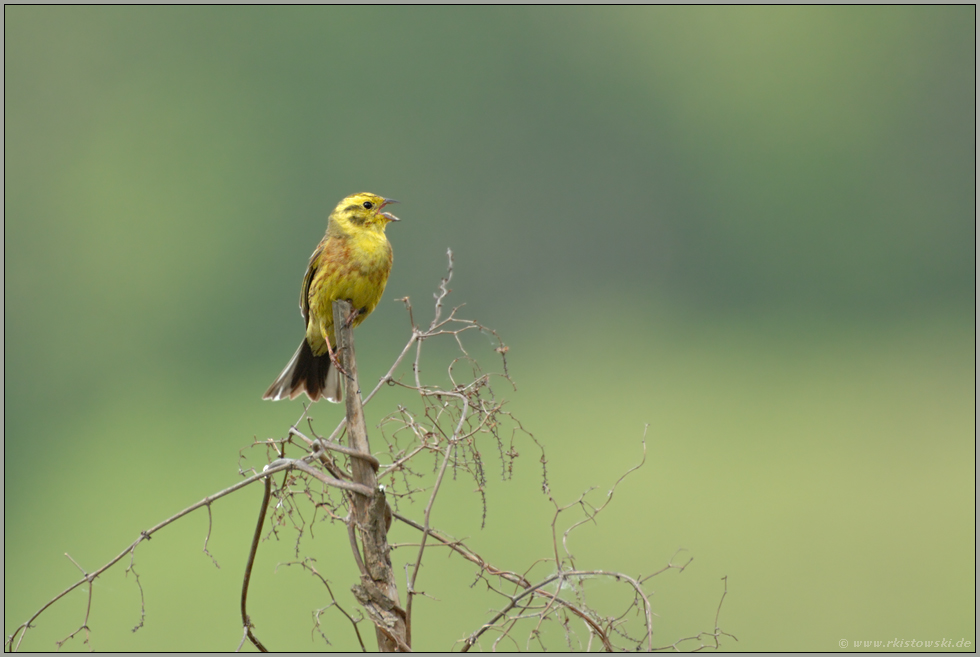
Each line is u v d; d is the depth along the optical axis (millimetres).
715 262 28016
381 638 4727
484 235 27688
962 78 30875
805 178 29266
